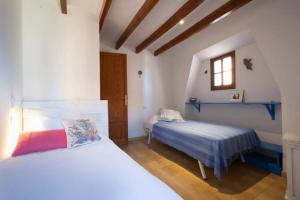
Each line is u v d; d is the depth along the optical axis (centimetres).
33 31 226
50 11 238
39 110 220
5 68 154
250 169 244
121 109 384
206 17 266
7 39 159
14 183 98
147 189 90
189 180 217
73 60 253
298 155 165
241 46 310
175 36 353
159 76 458
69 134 182
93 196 85
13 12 180
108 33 361
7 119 159
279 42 212
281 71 215
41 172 113
